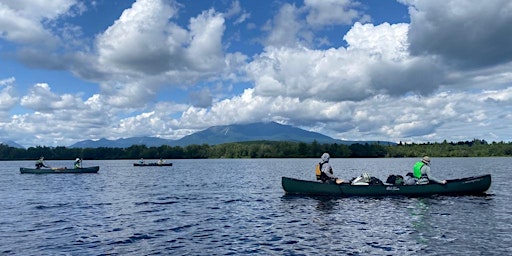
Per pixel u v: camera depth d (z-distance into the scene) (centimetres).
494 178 4362
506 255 1233
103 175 6075
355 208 2212
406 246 1365
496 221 1775
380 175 5503
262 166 10612
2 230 1695
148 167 10500
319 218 1934
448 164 9912
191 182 4503
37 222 1889
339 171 6594
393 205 2294
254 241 1484
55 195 3098
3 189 3622
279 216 2020
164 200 2748
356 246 1383
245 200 2697
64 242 1475
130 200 2750
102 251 1345
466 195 2644
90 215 2098
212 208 2339
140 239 1525
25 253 1320
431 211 2066
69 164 14762
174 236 1577
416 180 2703
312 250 1342
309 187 2708
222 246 1412
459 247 1334
